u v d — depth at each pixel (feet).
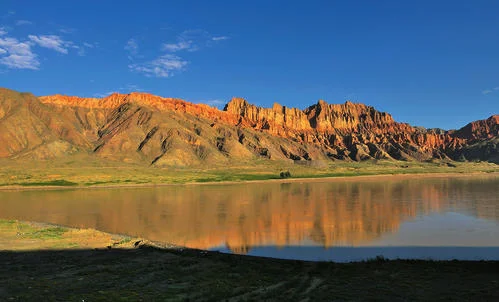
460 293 68.59
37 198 315.37
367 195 322.75
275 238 148.05
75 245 119.34
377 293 69.67
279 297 67.87
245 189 410.93
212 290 71.92
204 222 188.65
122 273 85.66
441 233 153.99
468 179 540.52
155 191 387.55
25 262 96.73
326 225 176.04
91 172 584.40
